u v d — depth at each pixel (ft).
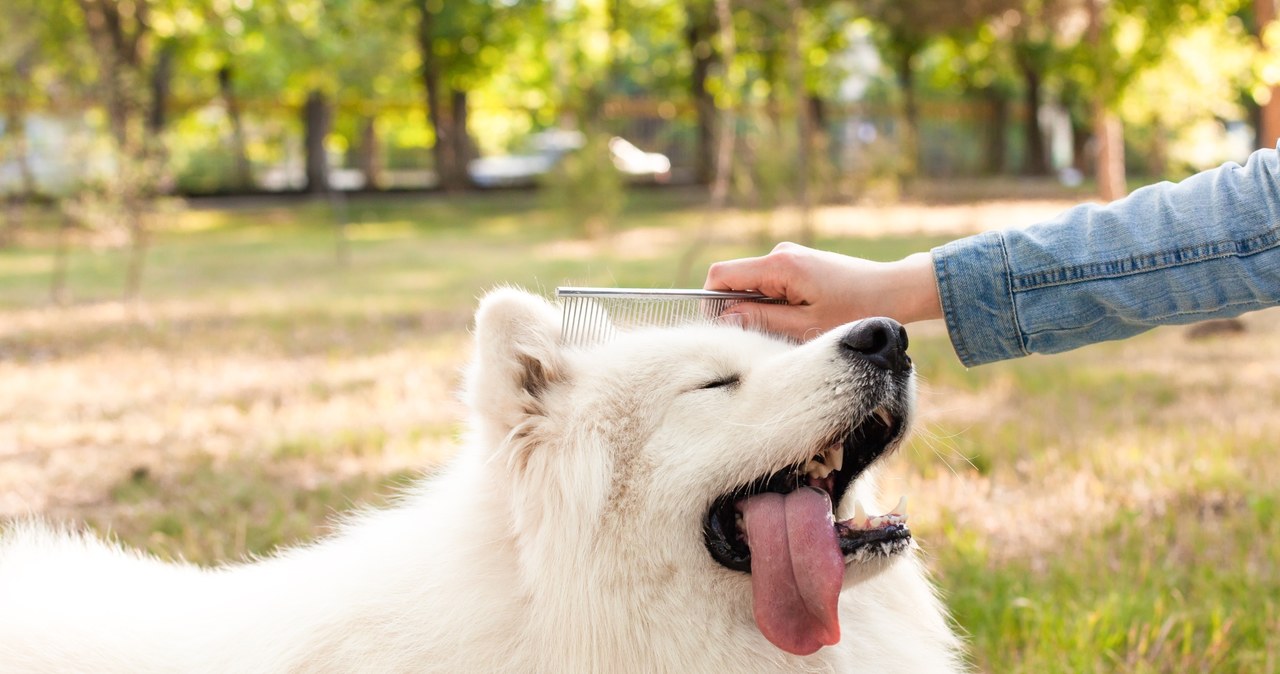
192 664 8.83
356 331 38.37
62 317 42.32
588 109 111.75
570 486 8.80
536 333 9.39
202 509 18.19
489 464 9.14
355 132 148.97
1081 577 14.76
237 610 9.16
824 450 9.33
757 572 8.59
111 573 10.28
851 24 117.29
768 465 8.91
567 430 9.01
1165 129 92.27
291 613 8.80
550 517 8.76
